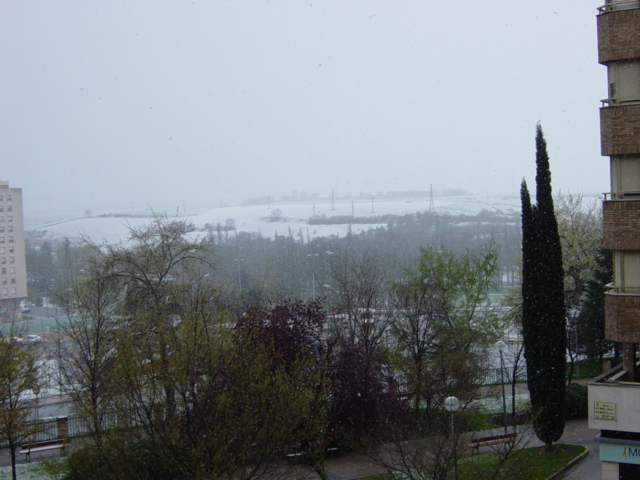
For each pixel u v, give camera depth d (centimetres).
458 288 3412
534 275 2611
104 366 2516
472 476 2216
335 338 2853
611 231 2172
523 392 3531
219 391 1878
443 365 2525
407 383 2756
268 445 1825
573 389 3183
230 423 1769
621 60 2170
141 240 3316
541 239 2605
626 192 2183
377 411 2441
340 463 2473
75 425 2942
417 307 3303
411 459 2133
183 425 1830
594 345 3784
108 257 3266
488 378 3809
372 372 2681
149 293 3027
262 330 2548
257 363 1978
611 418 2080
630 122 2130
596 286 3734
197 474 1700
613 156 2206
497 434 2775
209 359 1850
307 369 2377
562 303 2598
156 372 1905
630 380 2217
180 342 1978
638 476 2072
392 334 3253
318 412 2281
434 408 2678
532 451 2575
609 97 2212
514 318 4156
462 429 2298
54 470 2269
